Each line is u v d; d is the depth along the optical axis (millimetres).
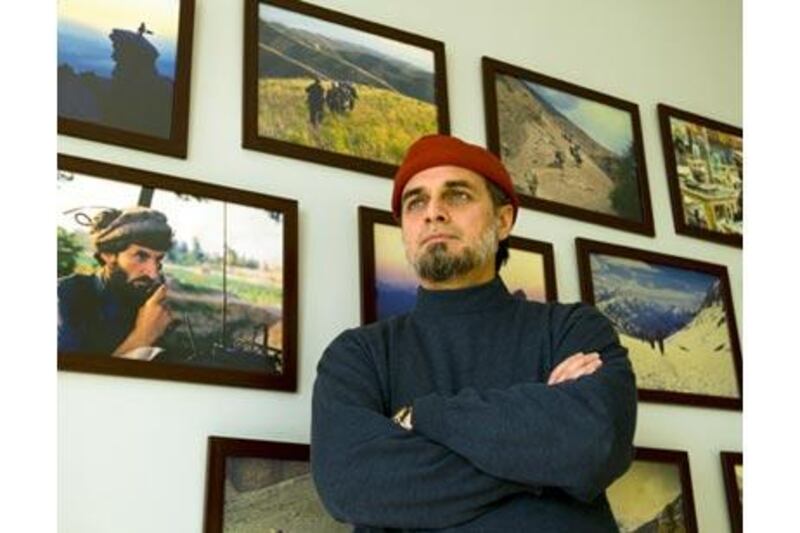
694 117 2463
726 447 2102
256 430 1545
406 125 1928
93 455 1390
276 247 1666
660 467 1942
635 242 2182
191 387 1509
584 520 1152
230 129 1721
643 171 2264
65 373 1402
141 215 1550
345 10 1969
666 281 2160
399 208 1552
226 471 1474
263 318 1609
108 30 1639
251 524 1469
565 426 1096
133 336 1479
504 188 1525
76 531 1344
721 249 2340
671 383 2062
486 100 2074
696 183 2367
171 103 1660
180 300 1541
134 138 1593
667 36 2566
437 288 1451
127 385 1451
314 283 1703
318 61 1868
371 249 1753
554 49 2301
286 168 1750
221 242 1613
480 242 1441
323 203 1768
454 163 1479
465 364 1339
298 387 1613
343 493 1142
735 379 2174
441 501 1104
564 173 2127
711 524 1998
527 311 1410
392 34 1993
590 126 2230
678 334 2123
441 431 1136
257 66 1783
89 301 1458
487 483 1112
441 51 2045
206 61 1744
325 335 1680
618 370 1201
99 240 1499
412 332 1404
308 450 1558
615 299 2057
